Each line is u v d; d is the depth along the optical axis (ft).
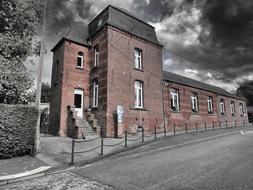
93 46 59.47
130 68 56.80
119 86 53.11
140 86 59.36
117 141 43.73
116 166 25.59
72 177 22.12
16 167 25.14
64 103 53.31
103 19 58.23
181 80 79.46
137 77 57.98
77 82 56.65
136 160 28.25
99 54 56.08
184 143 41.29
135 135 53.16
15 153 29.78
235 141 41.63
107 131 48.67
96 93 55.98
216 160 26.18
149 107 59.11
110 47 53.31
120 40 55.98
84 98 57.06
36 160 28.55
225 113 96.53
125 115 52.60
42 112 73.05
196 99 81.00
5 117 29.07
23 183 20.75
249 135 51.93
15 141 29.63
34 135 31.50
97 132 49.55
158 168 23.72
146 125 57.06
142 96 58.59
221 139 45.16
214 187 17.26
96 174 22.66
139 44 60.80
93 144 40.37
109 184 19.27
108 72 51.60
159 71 65.00
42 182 20.80
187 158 27.99
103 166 25.99
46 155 31.35
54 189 18.66
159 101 62.85
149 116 58.49
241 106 114.42
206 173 21.08
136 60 60.13
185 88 75.46
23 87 36.58
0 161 27.71
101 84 53.06
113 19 56.34
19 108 30.48
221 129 71.00
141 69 59.47
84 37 62.34
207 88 89.35
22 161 27.94
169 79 68.74
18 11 39.27
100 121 50.93
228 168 22.48
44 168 24.85
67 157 30.48
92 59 59.11
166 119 64.23
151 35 65.82
